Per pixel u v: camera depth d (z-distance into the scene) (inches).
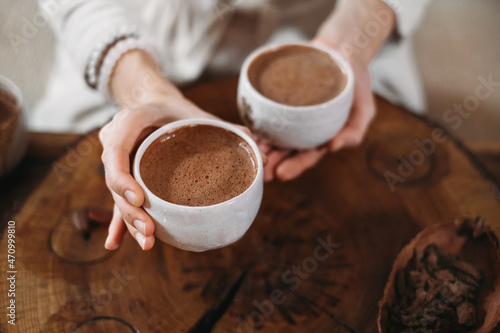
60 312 15.8
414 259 16.3
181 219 14.0
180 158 15.5
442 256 16.4
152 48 21.6
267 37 26.9
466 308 15.2
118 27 21.3
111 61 20.6
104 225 18.1
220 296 16.4
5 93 22.5
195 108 17.9
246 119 18.3
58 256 17.2
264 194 19.3
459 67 43.0
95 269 16.9
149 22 25.7
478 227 16.3
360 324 15.8
